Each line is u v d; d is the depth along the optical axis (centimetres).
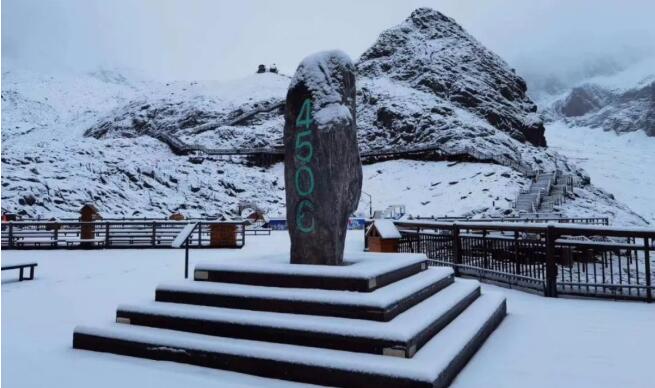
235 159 6744
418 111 7731
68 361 478
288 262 621
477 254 1048
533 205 4225
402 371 377
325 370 405
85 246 1944
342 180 614
